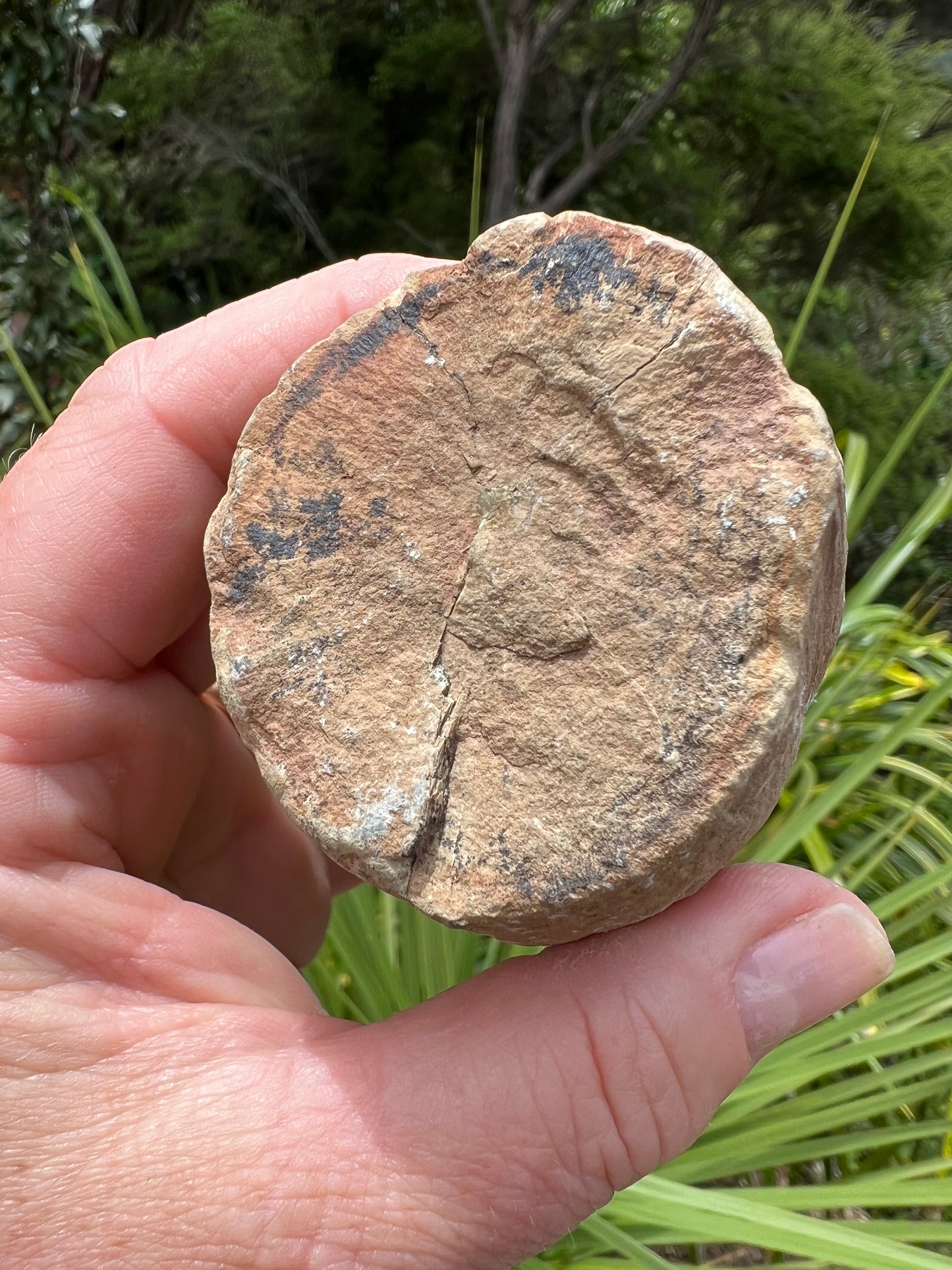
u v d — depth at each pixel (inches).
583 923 3.4
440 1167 3.8
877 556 16.0
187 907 4.4
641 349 3.4
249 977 4.4
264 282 17.1
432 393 3.6
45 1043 3.9
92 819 4.6
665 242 3.4
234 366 4.8
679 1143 3.9
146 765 5.0
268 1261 3.6
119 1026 4.0
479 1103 3.8
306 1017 4.2
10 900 4.1
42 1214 3.6
